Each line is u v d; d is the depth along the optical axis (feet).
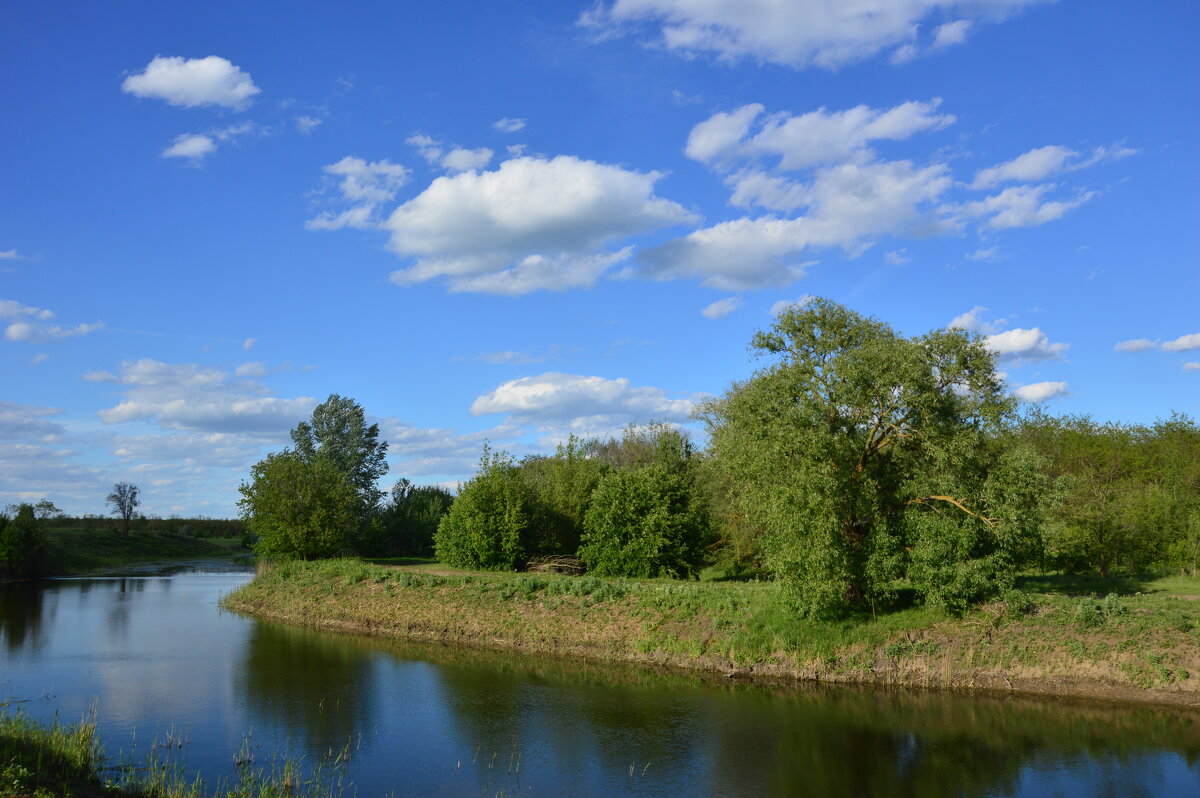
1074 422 183.62
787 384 84.38
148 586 191.42
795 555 80.94
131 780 52.95
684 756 61.00
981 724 67.46
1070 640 76.89
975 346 83.71
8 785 44.06
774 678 84.58
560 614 105.81
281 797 51.72
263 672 90.02
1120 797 52.44
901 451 89.10
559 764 59.41
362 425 260.62
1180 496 127.54
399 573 132.77
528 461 234.99
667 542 130.11
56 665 93.50
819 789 54.29
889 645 82.33
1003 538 80.23
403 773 57.36
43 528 226.79
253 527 168.25
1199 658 71.00
